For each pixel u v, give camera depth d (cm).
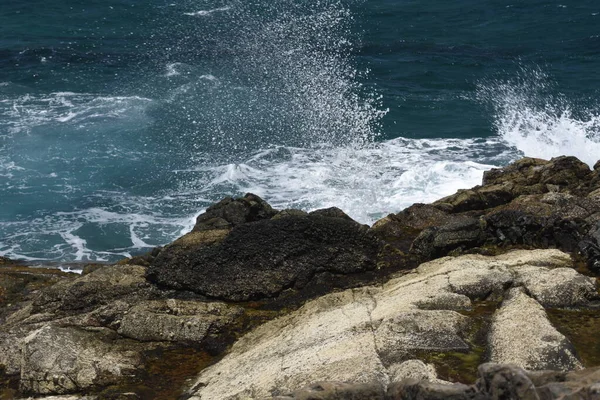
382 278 1320
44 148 2859
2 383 1134
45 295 1353
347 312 1149
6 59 3881
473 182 2462
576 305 1122
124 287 1338
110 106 3256
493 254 1378
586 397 664
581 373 742
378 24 4547
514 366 720
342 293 1234
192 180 2612
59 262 2106
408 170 2584
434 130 3077
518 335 1004
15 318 1329
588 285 1143
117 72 3694
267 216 1647
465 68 3906
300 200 2408
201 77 3597
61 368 1101
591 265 1252
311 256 1347
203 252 1359
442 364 976
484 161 2744
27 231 2300
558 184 1852
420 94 3525
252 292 1307
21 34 4294
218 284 1319
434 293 1149
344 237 1375
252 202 1650
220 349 1167
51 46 4084
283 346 1085
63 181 2628
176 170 2688
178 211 2422
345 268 1341
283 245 1353
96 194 2541
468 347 1013
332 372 959
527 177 1898
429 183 2475
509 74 3822
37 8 4691
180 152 2831
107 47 4075
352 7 4731
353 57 4000
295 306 1266
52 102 3312
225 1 4681
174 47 4053
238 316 1241
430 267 1289
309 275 1329
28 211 2433
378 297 1197
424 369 941
